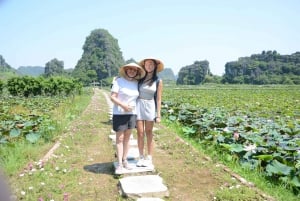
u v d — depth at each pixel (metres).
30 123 9.93
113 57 131.00
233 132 9.12
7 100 24.92
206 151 8.61
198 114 13.57
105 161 7.68
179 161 7.59
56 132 10.83
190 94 41.56
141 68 6.55
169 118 14.16
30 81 31.44
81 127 12.18
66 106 20.53
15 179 5.96
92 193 5.68
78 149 8.71
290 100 32.53
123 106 6.36
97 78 121.62
